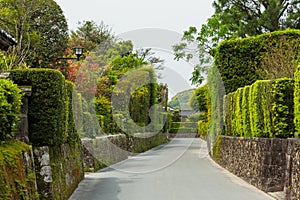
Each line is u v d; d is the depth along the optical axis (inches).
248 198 375.9
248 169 485.7
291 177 334.6
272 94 426.6
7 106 235.5
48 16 964.6
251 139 481.7
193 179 509.7
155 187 441.1
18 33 894.4
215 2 1344.7
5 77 296.7
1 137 242.7
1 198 185.0
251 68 745.6
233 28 1269.7
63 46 973.8
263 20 1211.2
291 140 342.3
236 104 597.3
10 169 214.1
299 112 346.6
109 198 374.3
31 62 893.8
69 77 810.8
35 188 258.2
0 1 887.7
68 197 375.6
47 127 316.8
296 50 706.8
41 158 303.0
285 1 1254.9
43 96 317.7
